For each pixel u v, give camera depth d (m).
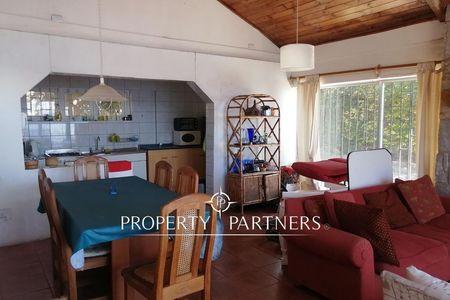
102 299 2.63
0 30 3.59
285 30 5.42
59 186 3.41
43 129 5.26
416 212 3.35
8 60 3.65
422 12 4.14
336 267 2.52
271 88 5.80
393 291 1.60
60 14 4.03
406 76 4.49
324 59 5.48
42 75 3.83
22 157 3.85
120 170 4.18
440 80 4.05
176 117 6.60
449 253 2.78
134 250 2.65
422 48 4.25
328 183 4.34
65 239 2.45
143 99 6.21
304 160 5.85
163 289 2.00
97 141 5.77
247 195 5.11
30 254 3.61
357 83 5.14
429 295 1.42
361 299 2.35
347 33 5.02
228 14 5.32
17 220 3.89
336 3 4.40
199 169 6.37
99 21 4.28
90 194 3.07
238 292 2.86
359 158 3.53
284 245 3.30
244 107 5.45
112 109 5.88
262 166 5.33
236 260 3.48
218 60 5.14
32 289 2.90
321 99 5.74
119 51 4.29
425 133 4.18
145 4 4.58
